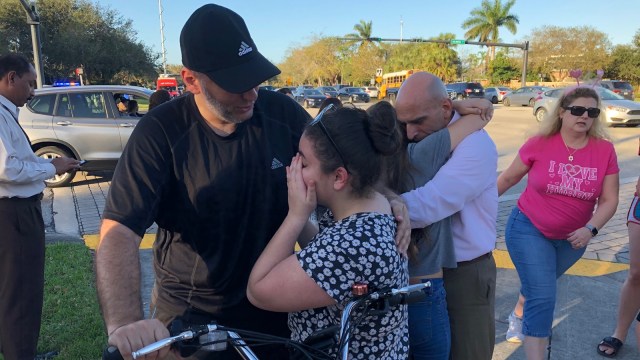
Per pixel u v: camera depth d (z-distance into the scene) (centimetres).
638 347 327
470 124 220
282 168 185
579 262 495
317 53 6744
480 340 235
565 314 392
